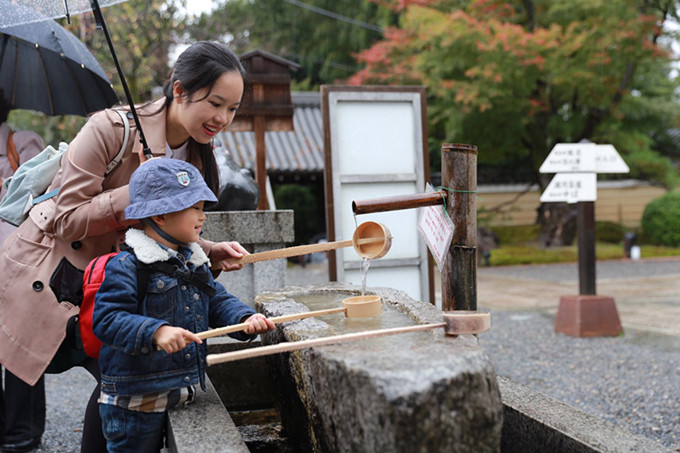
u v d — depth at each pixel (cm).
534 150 1775
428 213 228
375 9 2147
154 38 1201
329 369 152
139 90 1219
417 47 1466
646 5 1372
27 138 380
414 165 502
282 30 2305
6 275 228
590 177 696
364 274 223
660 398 454
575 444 184
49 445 379
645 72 1532
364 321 210
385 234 216
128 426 194
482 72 1361
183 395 202
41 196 237
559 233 1872
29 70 387
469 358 143
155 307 194
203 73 214
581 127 1603
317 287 294
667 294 1009
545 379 522
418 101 502
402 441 130
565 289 1130
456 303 217
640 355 591
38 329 224
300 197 2000
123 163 229
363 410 139
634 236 1712
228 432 180
